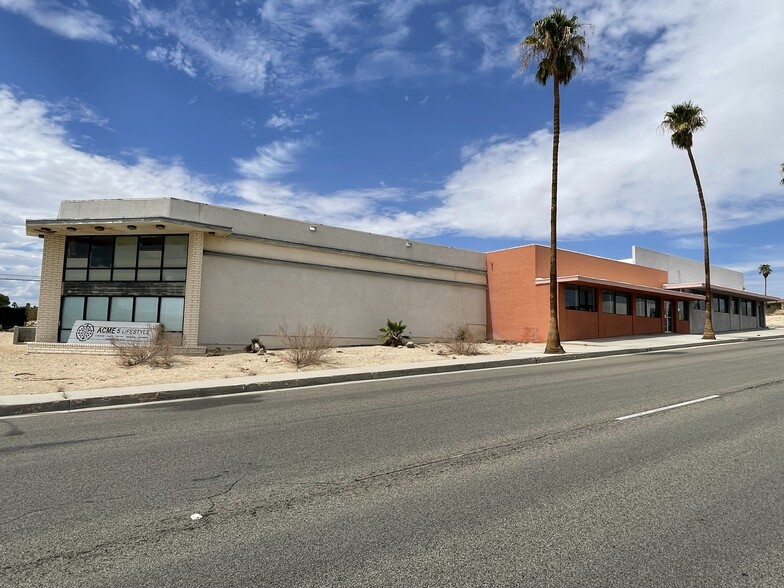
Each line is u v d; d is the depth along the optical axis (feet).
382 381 43.39
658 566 11.10
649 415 26.45
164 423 26.32
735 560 11.36
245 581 10.57
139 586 10.41
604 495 15.20
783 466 17.79
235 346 67.10
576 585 10.35
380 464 18.57
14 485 16.56
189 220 63.26
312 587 10.31
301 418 27.17
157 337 56.08
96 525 13.39
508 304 96.37
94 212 64.28
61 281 65.10
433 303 90.89
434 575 10.73
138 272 64.64
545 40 66.59
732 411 27.27
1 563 11.39
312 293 74.95
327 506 14.62
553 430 23.41
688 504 14.47
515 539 12.37
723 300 134.21
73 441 22.56
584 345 79.71
